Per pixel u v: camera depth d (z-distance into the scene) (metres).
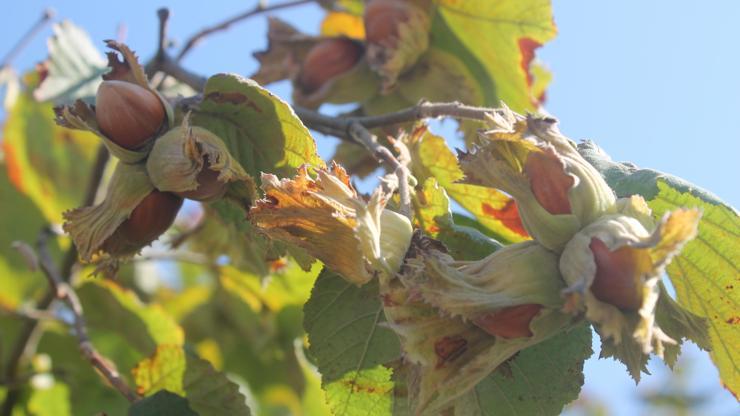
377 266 0.57
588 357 0.62
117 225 0.62
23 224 0.83
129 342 0.76
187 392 0.67
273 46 0.77
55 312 0.78
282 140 0.63
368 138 0.65
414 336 0.56
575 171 0.57
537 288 0.56
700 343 0.57
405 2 0.74
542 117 0.58
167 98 0.64
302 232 0.57
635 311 0.55
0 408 0.75
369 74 0.76
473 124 0.74
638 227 0.56
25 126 0.85
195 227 0.74
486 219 0.66
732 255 0.61
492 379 0.61
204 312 0.80
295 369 0.79
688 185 0.61
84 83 0.72
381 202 0.57
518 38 0.74
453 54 0.75
